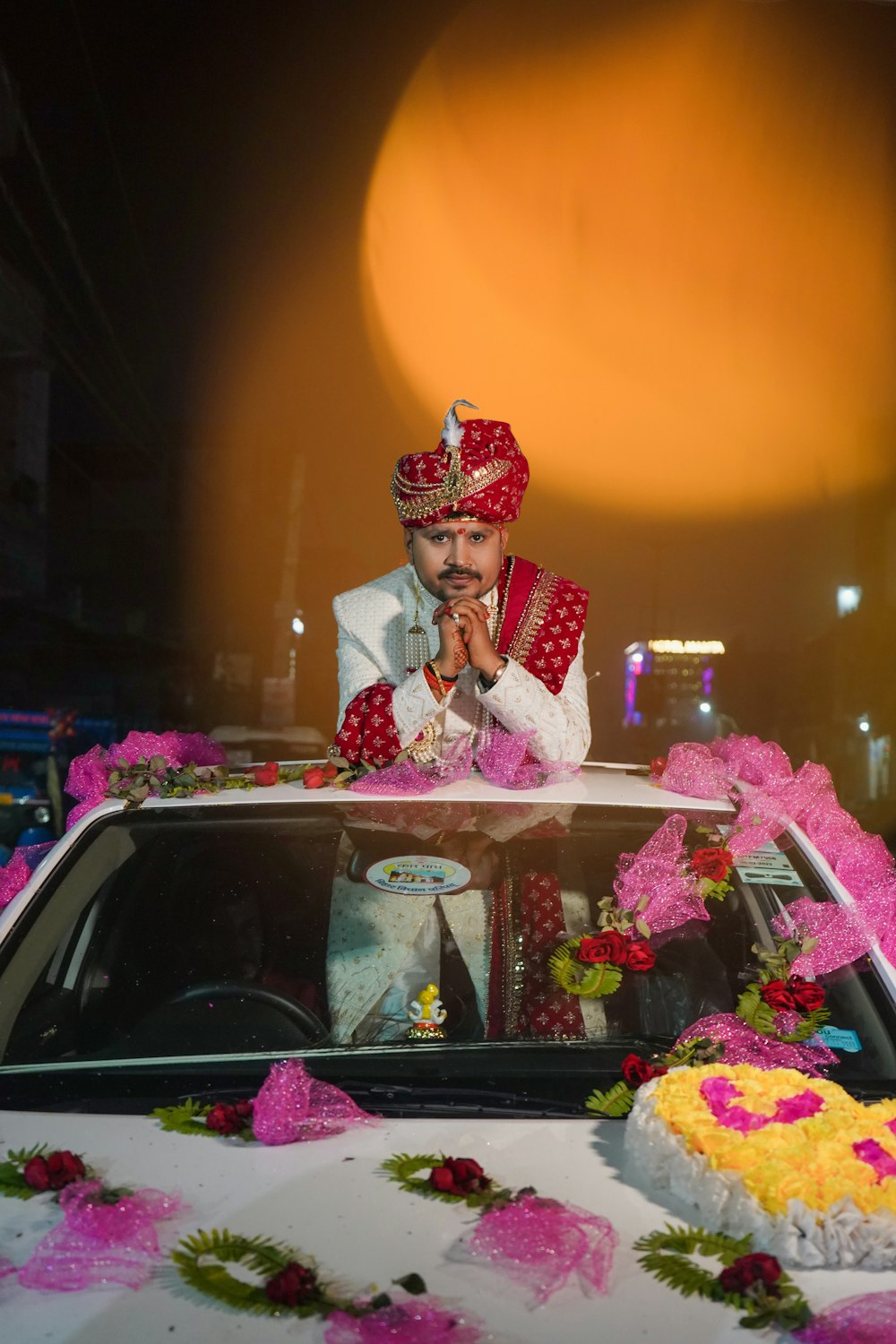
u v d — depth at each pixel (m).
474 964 2.48
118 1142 1.92
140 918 2.65
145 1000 2.54
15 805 10.65
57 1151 1.86
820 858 2.57
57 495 29.38
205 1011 2.47
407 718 2.78
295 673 32.62
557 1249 1.59
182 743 3.15
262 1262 1.59
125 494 33.62
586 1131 1.97
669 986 2.41
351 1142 1.92
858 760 32.78
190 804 2.71
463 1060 2.17
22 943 2.42
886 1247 1.60
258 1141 1.93
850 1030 2.24
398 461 2.91
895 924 2.46
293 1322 1.48
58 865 2.55
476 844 2.61
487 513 2.80
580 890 2.53
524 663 2.91
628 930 2.42
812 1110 1.88
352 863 2.61
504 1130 1.96
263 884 2.63
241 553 34.88
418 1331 1.44
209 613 35.28
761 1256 1.55
